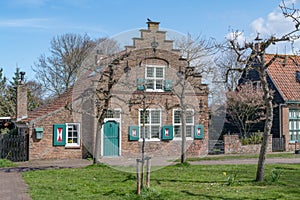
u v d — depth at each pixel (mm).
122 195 11312
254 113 30500
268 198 10758
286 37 12719
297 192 11562
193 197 10906
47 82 43844
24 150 22469
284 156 24391
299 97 29516
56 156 22719
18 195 11844
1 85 48312
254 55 13336
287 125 29109
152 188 11695
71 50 43000
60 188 12625
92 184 13242
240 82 33156
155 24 19375
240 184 12984
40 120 22484
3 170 17938
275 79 30281
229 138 26359
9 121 32219
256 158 23125
